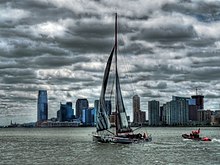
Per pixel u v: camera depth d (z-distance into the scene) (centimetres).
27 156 10012
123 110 12756
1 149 12588
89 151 10994
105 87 12725
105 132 14412
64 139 19700
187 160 8619
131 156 9500
